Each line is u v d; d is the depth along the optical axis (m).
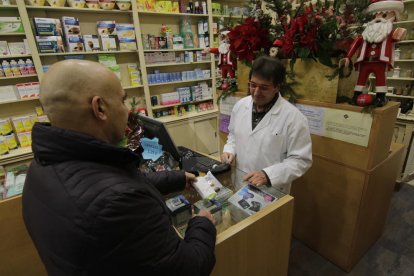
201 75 3.53
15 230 1.29
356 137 1.33
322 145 1.51
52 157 0.53
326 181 1.56
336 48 1.31
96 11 2.65
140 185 0.55
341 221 1.56
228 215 0.97
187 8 3.17
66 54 2.51
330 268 1.68
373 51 1.17
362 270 1.65
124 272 0.50
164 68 3.36
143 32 3.12
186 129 3.47
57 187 0.50
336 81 1.34
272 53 1.50
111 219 0.46
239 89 1.89
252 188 1.11
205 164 1.34
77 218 0.47
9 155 2.37
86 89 0.51
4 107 2.51
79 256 0.48
